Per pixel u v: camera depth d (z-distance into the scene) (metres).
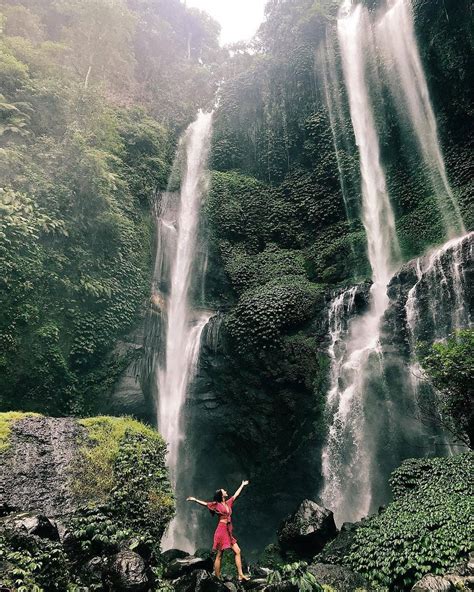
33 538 4.93
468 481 6.89
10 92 13.81
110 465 7.37
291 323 14.05
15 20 18.33
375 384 11.98
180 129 22.19
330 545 7.42
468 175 14.89
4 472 6.55
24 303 11.19
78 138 13.31
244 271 17.09
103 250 14.34
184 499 13.42
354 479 11.42
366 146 18.50
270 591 5.12
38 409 11.20
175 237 18.39
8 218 10.94
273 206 18.83
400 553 5.86
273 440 12.96
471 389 7.60
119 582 5.04
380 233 16.52
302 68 20.27
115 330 13.83
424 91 16.84
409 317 12.30
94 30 20.67
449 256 12.01
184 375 14.98
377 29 19.31
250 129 20.97
